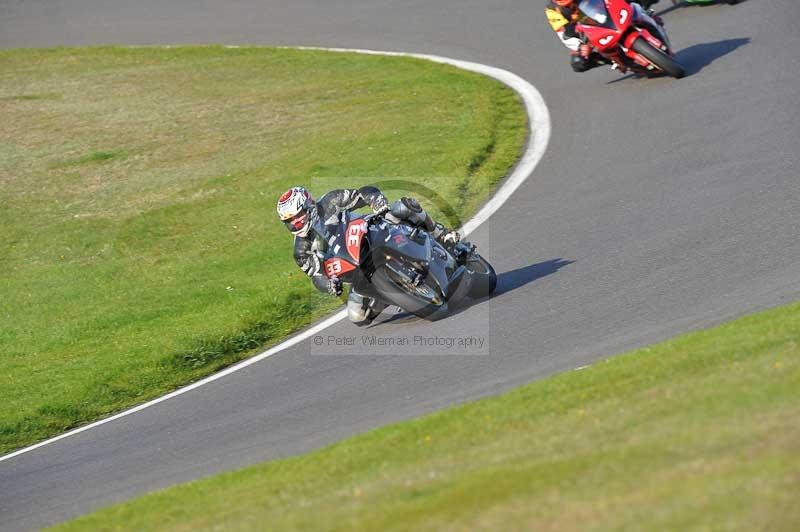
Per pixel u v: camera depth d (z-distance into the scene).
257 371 33.94
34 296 46.81
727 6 66.50
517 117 57.38
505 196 45.47
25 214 56.97
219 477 23.73
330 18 90.56
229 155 61.31
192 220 52.72
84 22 102.75
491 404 23.27
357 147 57.31
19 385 37.84
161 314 42.00
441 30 79.81
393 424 23.89
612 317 29.94
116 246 51.19
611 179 44.12
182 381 35.44
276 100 70.44
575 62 57.84
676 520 13.82
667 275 32.38
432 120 59.47
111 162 63.41
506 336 30.55
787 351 21.22
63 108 75.69
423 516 16.36
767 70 53.06
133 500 24.03
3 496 28.67
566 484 16.12
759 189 38.31
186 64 83.69
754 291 29.09
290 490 21.14
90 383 36.25
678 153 45.03
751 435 16.20
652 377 22.03
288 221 32.16
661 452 16.52
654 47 54.44
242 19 95.62
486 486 16.94
